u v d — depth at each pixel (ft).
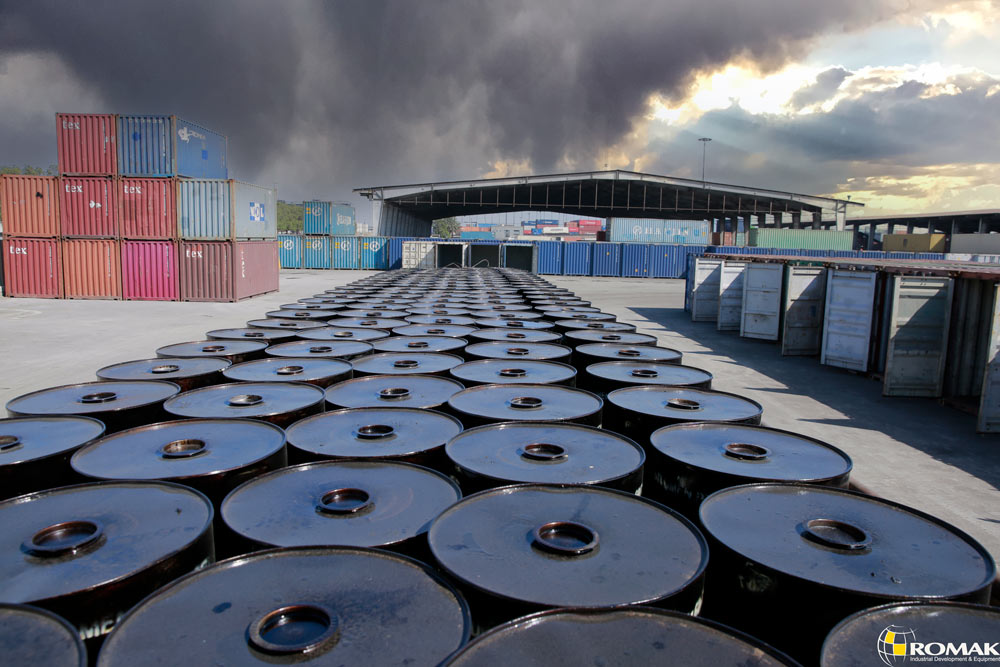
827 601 8.59
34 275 83.66
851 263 49.03
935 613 8.20
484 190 221.46
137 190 82.02
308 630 7.73
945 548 10.07
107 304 78.18
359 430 15.70
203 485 12.46
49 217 82.74
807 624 8.73
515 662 7.01
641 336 33.22
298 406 17.81
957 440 29.14
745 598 9.43
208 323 61.36
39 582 8.64
